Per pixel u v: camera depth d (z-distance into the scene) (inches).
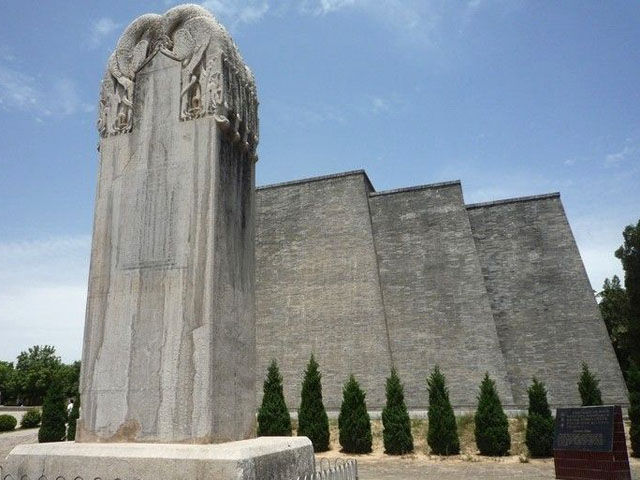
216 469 256.2
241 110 359.6
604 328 1011.3
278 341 1098.1
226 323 315.6
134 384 304.7
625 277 1284.4
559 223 1133.7
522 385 1010.1
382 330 1048.8
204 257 310.5
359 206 1167.0
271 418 823.1
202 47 346.6
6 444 1021.8
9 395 2561.5
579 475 561.0
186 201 322.7
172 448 271.4
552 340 1028.5
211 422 289.0
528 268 1109.7
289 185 1236.5
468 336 1016.9
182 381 296.2
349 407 817.5
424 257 1114.1
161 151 337.1
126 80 357.7
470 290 1055.6
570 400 970.1
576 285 1064.2
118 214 335.9
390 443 787.4
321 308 1100.5
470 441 828.0
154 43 362.0
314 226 1181.1
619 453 542.9
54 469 280.8
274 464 289.6
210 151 327.3
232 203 339.9
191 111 337.7
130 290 319.6
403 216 1169.4
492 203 1197.1
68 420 932.0
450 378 992.2
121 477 268.1
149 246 323.0
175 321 305.9
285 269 1160.2
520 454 767.1
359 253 1126.4
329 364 1049.5
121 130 351.3
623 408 936.3
